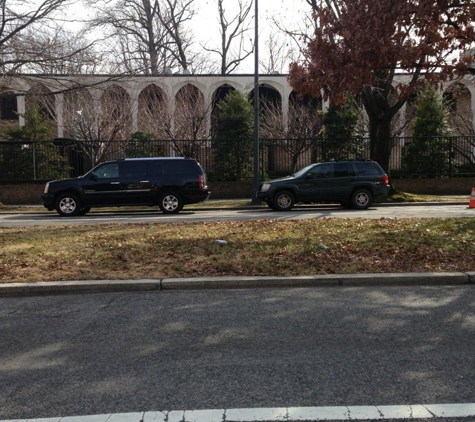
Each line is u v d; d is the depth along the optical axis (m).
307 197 20.09
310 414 3.85
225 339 5.51
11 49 21.20
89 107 28.05
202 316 6.32
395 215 16.61
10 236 11.62
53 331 5.87
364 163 20.30
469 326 5.86
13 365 4.90
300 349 5.20
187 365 4.83
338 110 29.97
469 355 5.01
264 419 3.78
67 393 4.28
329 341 5.41
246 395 4.19
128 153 27.53
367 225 12.38
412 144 29.31
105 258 9.03
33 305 6.93
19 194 26.30
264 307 6.66
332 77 14.64
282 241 10.25
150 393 4.25
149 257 9.09
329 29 14.49
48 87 23.38
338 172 20.12
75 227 13.27
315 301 6.91
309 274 7.91
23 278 7.80
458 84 25.22
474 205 20.53
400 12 12.82
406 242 9.97
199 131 30.11
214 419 3.79
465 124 32.50
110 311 6.59
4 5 21.09
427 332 5.66
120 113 29.12
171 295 7.30
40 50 21.55
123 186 19.27
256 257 8.98
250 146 28.20
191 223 14.03
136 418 3.82
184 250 9.60
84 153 27.50
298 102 33.69
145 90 32.44
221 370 4.70
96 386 4.41
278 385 4.37
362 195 20.16
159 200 19.44
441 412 3.87
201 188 19.59
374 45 13.22
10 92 22.80
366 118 33.12
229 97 30.88
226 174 28.27
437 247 9.49
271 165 29.78
